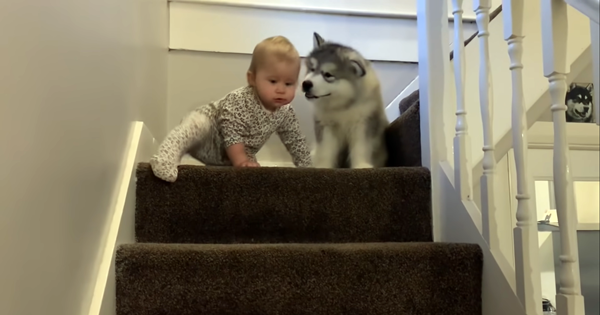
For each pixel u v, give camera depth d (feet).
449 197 4.10
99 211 3.16
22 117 1.99
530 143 6.61
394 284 3.49
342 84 5.31
